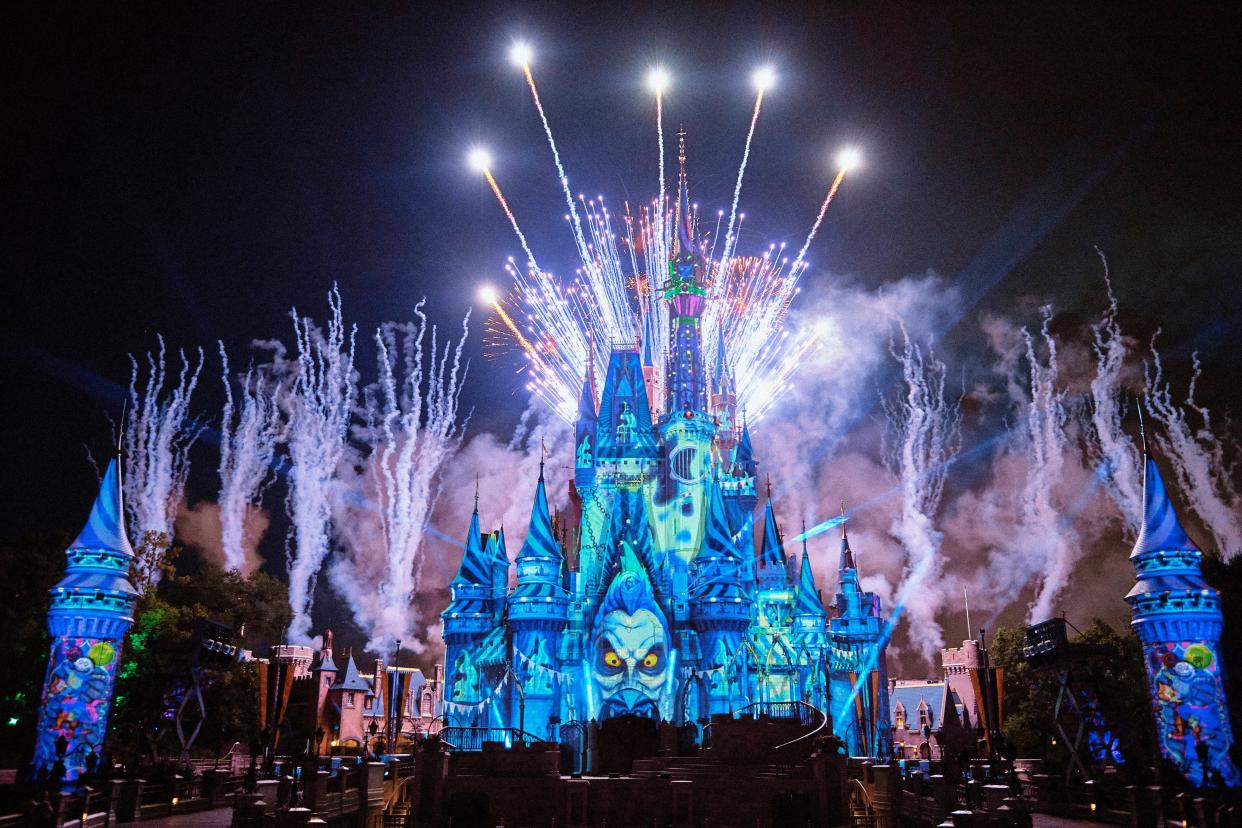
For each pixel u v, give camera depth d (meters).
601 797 51.84
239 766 70.62
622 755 76.12
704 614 82.94
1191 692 48.62
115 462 56.34
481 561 90.31
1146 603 50.75
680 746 75.25
